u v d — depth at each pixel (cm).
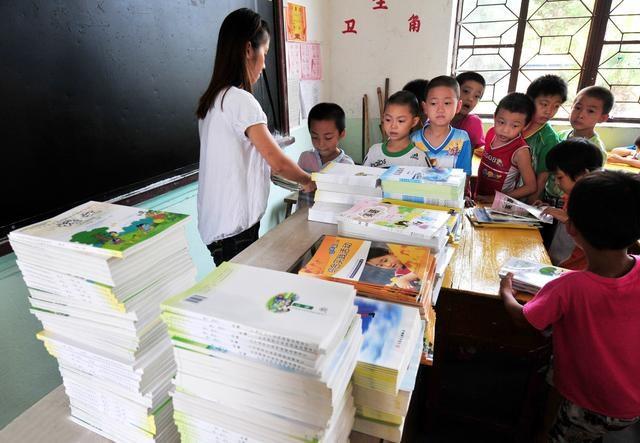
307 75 322
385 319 69
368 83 366
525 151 190
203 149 138
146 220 64
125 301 55
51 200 126
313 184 138
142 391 58
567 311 102
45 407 70
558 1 328
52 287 60
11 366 124
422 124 221
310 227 120
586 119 221
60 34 121
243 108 124
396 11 340
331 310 50
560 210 156
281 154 128
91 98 134
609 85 336
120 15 140
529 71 351
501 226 149
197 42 178
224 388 51
